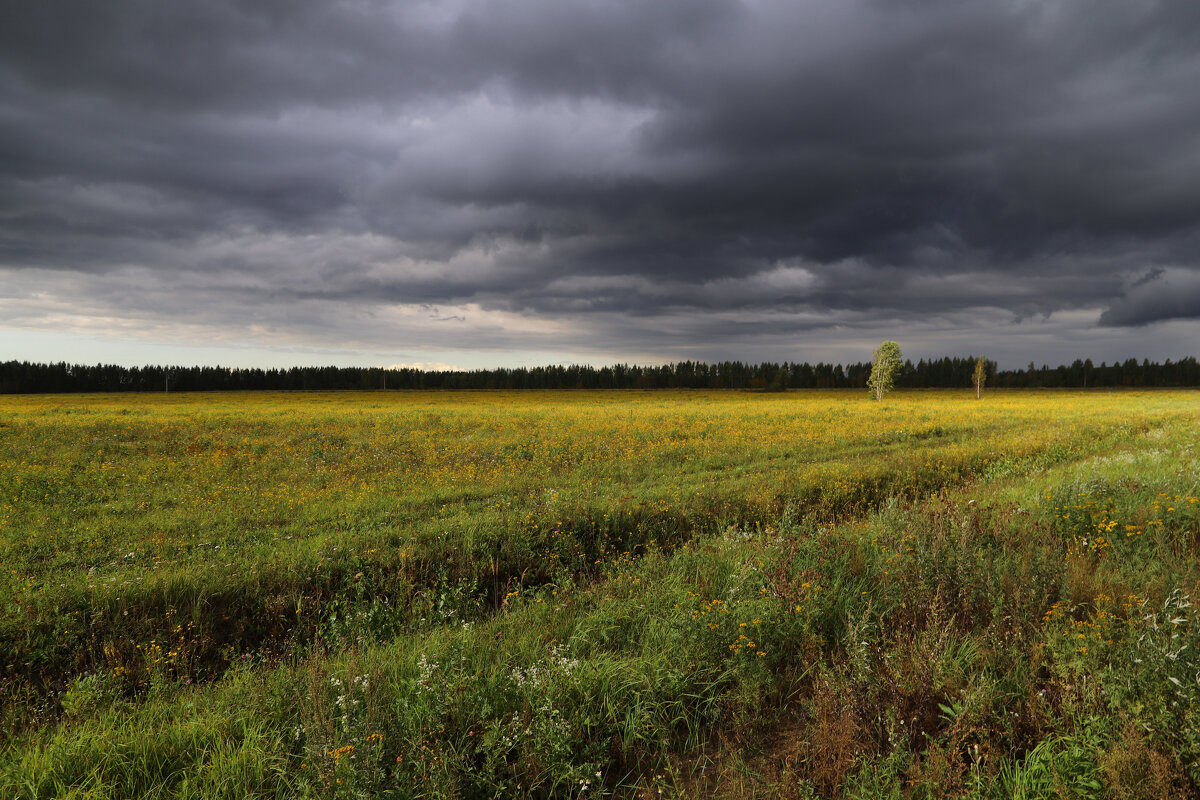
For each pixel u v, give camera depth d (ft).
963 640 13.24
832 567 18.63
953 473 44.65
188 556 26.17
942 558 16.80
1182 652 9.50
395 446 66.54
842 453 59.82
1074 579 15.55
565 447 64.28
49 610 19.39
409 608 21.90
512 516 30.27
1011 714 10.32
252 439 73.15
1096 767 8.68
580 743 11.28
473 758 10.89
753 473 47.03
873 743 10.19
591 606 18.84
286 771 10.65
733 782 10.19
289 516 34.17
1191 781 8.16
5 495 38.73
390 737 10.57
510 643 15.65
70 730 12.98
